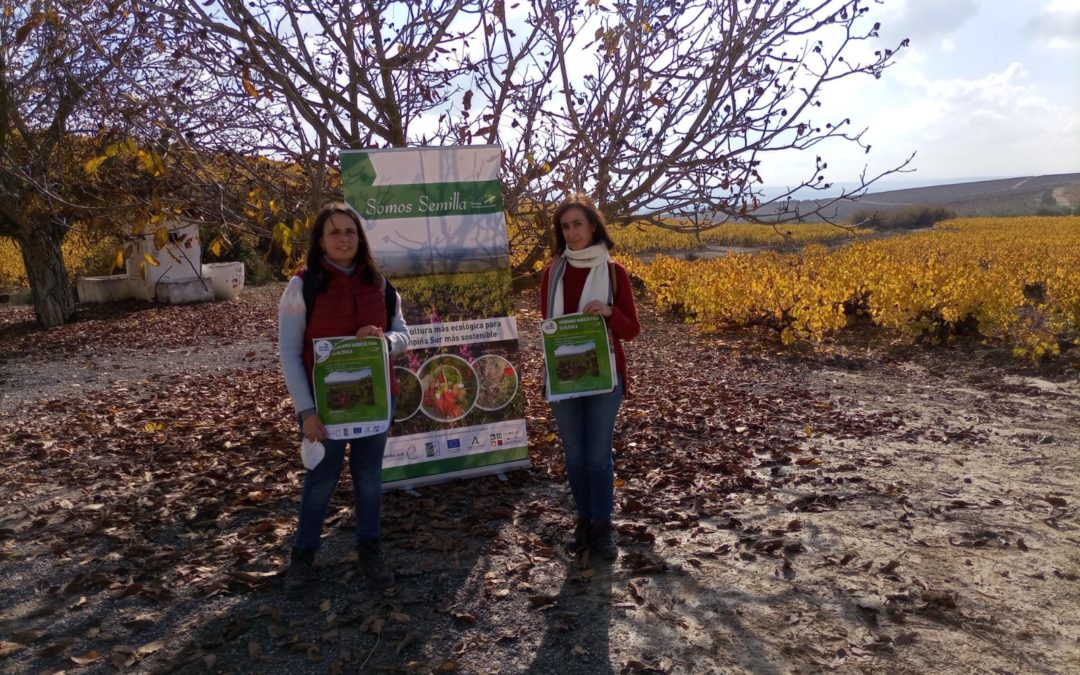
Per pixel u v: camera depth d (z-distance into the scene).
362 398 3.01
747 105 4.27
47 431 6.20
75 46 3.92
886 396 7.67
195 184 4.05
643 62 4.46
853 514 4.11
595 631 2.86
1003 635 2.84
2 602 3.11
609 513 3.50
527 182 4.54
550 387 3.39
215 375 9.41
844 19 4.11
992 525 3.96
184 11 3.80
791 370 9.34
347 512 4.05
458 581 3.27
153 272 17.72
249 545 3.64
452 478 4.48
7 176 8.96
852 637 2.82
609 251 3.56
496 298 4.41
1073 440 5.78
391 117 4.48
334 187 4.66
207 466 4.96
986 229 43.94
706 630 2.87
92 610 3.03
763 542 3.67
